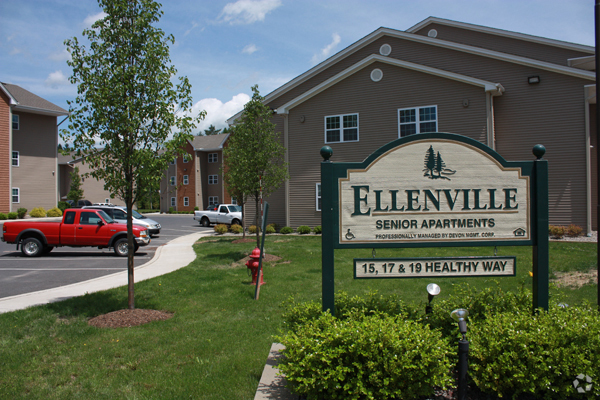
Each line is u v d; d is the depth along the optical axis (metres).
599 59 5.26
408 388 3.21
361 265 4.21
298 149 21.27
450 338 3.74
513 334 3.40
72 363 4.76
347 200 4.23
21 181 34.94
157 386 4.15
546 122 17.58
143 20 6.55
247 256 13.32
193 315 6.70
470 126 18.08
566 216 17.22
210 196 53.12
